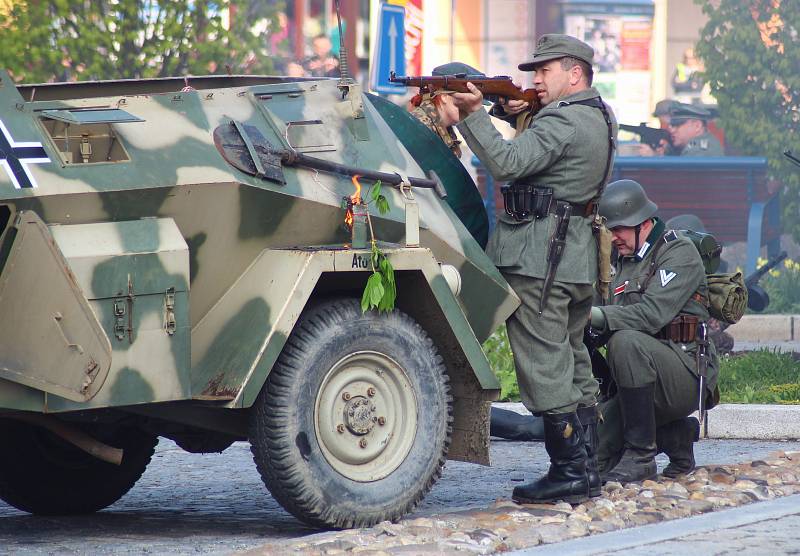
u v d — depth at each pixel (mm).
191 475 28391
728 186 56875
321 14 62781
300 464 19062
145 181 18297
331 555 17328
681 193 57125
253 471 28984
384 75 43875
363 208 19812
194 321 19391
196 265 19062
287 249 19484
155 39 51406
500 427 32781
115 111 18422
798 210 66750
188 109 19312
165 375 18234
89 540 20016
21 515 23281
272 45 58062
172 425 20938
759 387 38000
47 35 50250
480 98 21188
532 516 20109
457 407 21406
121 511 23672
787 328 55688
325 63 62562
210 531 20953
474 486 26109
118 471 23125
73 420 19312
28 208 17484
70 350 17438
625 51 73062
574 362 21891
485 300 21375
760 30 68500
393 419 20062
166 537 20328
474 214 22672
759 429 32312
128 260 17891
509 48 69938
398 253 19766
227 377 18828
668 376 24016
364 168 20656
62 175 17797
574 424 21266
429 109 22266
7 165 17531
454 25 69812
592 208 21578
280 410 18953
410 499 20094
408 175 21203
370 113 21344
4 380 17609
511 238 21406
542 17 70625
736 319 25016
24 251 17422
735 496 21953
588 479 21656
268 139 19766
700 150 66562
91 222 18000
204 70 52219
